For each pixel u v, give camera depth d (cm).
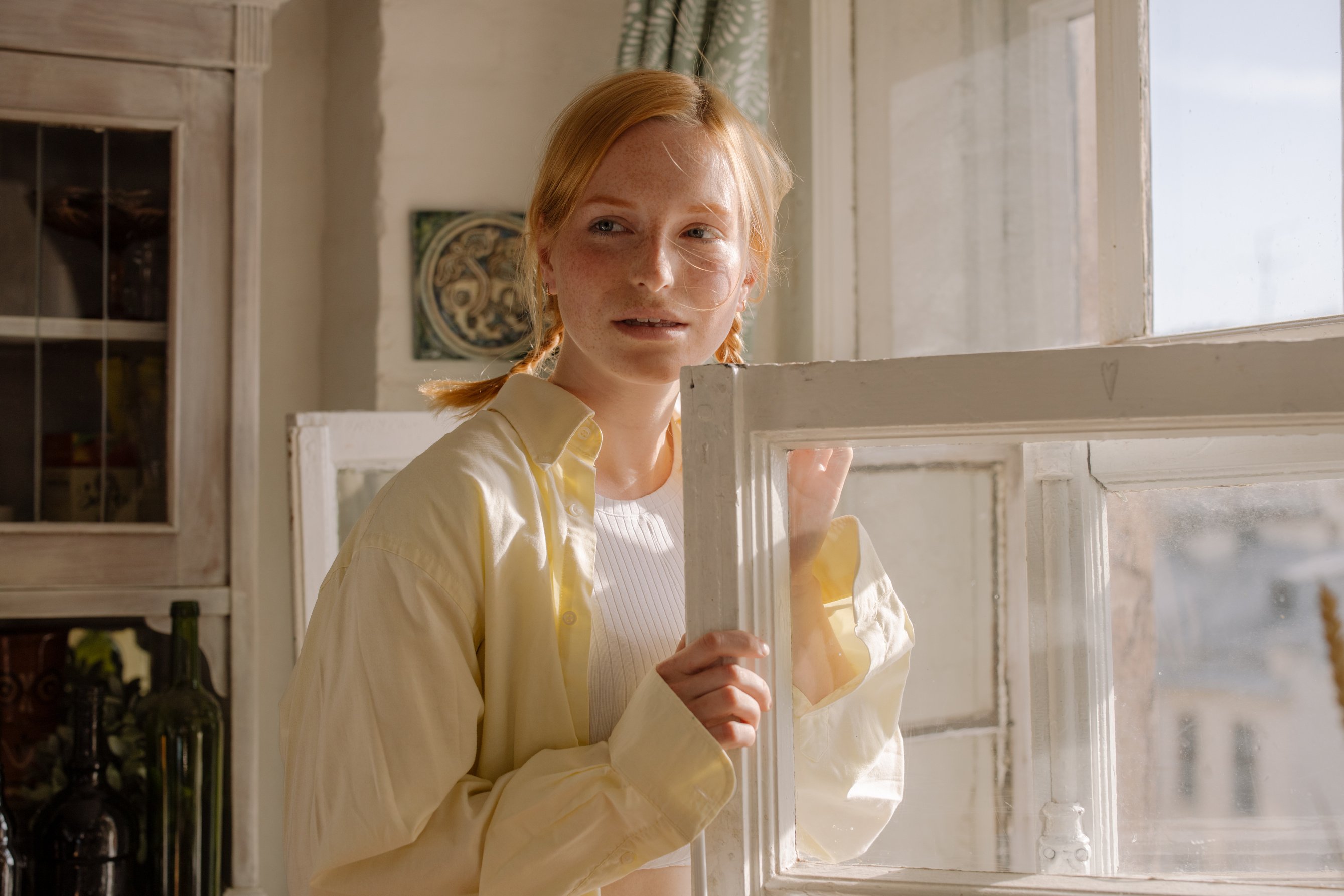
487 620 80
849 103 199
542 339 103
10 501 164
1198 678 82
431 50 218
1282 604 81
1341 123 108
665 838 73
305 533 163
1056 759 83
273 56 227
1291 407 72
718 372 77
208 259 172
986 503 84
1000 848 83
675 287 86
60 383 167
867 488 84
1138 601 84
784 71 206
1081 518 84
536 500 85
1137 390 73
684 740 72
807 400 78
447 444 85
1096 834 82
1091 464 84
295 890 83
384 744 75
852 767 83
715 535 77
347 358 221
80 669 164
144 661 167
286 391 226
